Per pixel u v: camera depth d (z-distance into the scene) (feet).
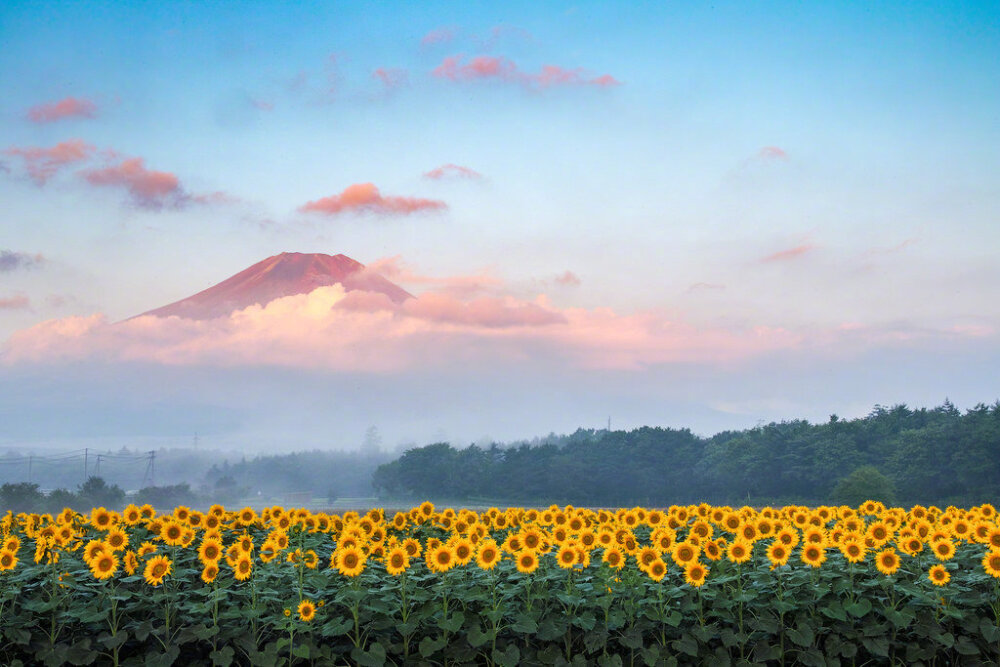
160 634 26.99
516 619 27.09
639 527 36.96
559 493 380.37
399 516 36.65
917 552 29.94
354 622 26.53
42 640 26.99
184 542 30.22
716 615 28.14
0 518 35.40
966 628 27.78
